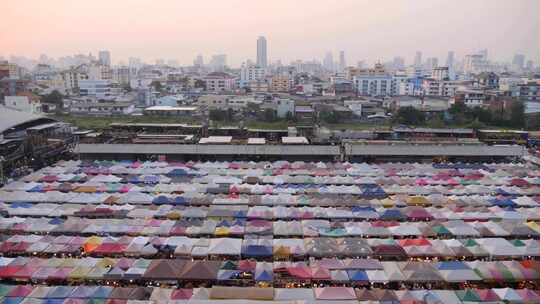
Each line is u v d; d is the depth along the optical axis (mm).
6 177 53688
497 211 40281
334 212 39656
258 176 52219
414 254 31109
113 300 24453
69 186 47250
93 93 149250
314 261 29891
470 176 53406
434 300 24781
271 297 25203
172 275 27703
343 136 72250
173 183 49281
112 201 42500
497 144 72625
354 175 53438
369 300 24891
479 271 28297
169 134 71125
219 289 25719
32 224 35969
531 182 50875
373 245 32094
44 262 28984
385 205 42344
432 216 39062
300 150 64750
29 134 66500
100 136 69250
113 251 31297
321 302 24812
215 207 40844
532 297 25250
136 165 57469
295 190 46812
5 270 28000
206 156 64750
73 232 35062
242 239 34219
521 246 32188
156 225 36125
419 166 57656
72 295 25141
